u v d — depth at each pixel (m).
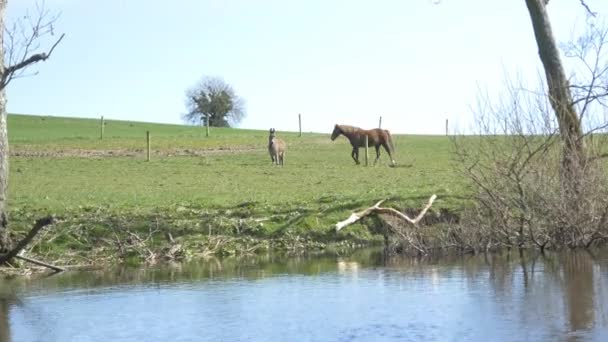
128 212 20.52
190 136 61.16
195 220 19.41
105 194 26.09
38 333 10.41
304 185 28.70
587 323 9.94
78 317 11.30
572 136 17.42
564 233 17.38
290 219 19.89
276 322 10.57
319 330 10.05
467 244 17.77
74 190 27.58
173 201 23.48
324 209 20.62
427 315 10.75
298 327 10.24
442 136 60.69
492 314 10.66
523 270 14.41
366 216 20.16
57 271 16.16
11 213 20.45
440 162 39.53
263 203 22.22
